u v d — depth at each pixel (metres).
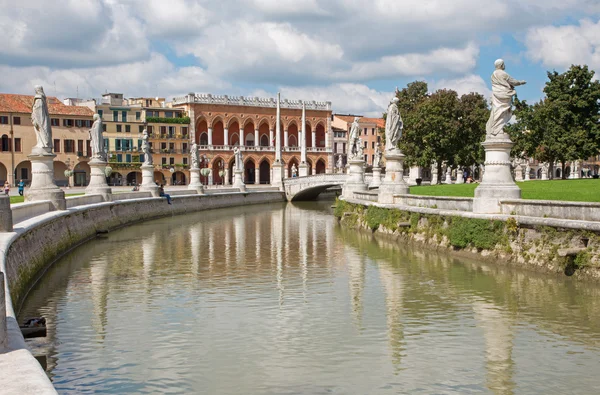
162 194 68.88
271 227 54.28
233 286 26.61
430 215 34.12
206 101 139.25
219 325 20.50
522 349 17.56
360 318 21.09
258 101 146.62
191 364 16.92
